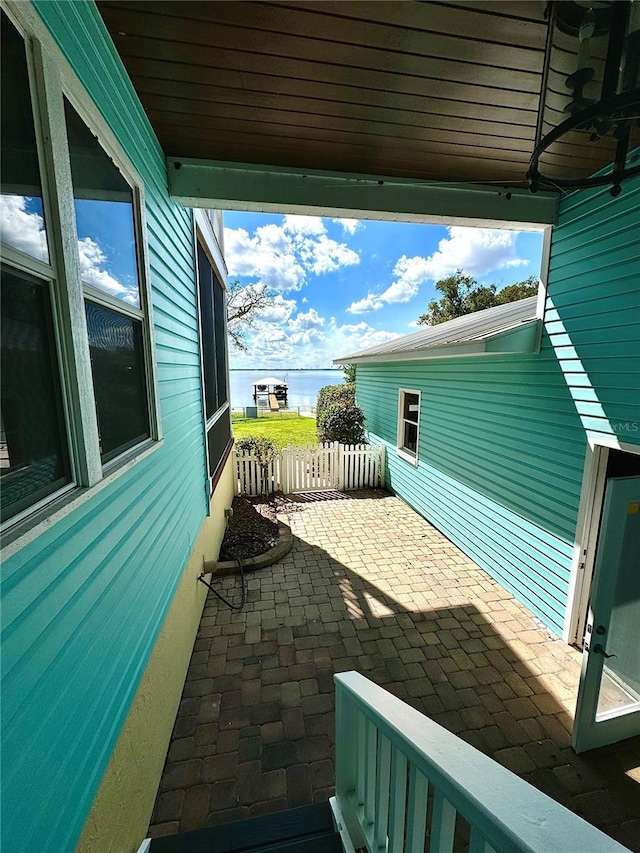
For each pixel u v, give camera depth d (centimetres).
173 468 283
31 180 107
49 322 117
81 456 129
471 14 158
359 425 1007
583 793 225
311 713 272
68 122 131
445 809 89
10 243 97
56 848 108
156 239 249
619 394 291
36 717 102
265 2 155
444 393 577
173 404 290
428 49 179
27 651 99
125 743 170
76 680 125
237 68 193
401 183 306
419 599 420
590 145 253
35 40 107
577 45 162
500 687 298
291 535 573
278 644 345
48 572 110
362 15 161
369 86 206
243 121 238
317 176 296
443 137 252
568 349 338
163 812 208
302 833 184
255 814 208
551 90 186
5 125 96
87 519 137
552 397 362
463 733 260
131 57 186
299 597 422
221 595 425
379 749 140
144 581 204
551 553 369
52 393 118
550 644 350
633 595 251
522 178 309
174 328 301
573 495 342
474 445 500
